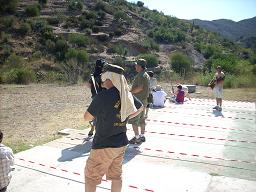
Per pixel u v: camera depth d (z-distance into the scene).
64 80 26.09
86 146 8.30
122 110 4.48
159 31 60.50
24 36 46.78
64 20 53.22
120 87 4.49
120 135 4.56
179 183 6.30
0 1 50.97
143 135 8.80
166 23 71.06
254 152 8.23
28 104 15.16
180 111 12.94
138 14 68.81
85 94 18.39
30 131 10.34
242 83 23.84
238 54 72.19
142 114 8.57
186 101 15.41
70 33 49.22
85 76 27.38
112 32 52.81
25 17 51.66
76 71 27.42
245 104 15.16
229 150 8.35
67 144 8.45
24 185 6.04
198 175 6.67
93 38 49.41
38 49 44.72
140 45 51.19
